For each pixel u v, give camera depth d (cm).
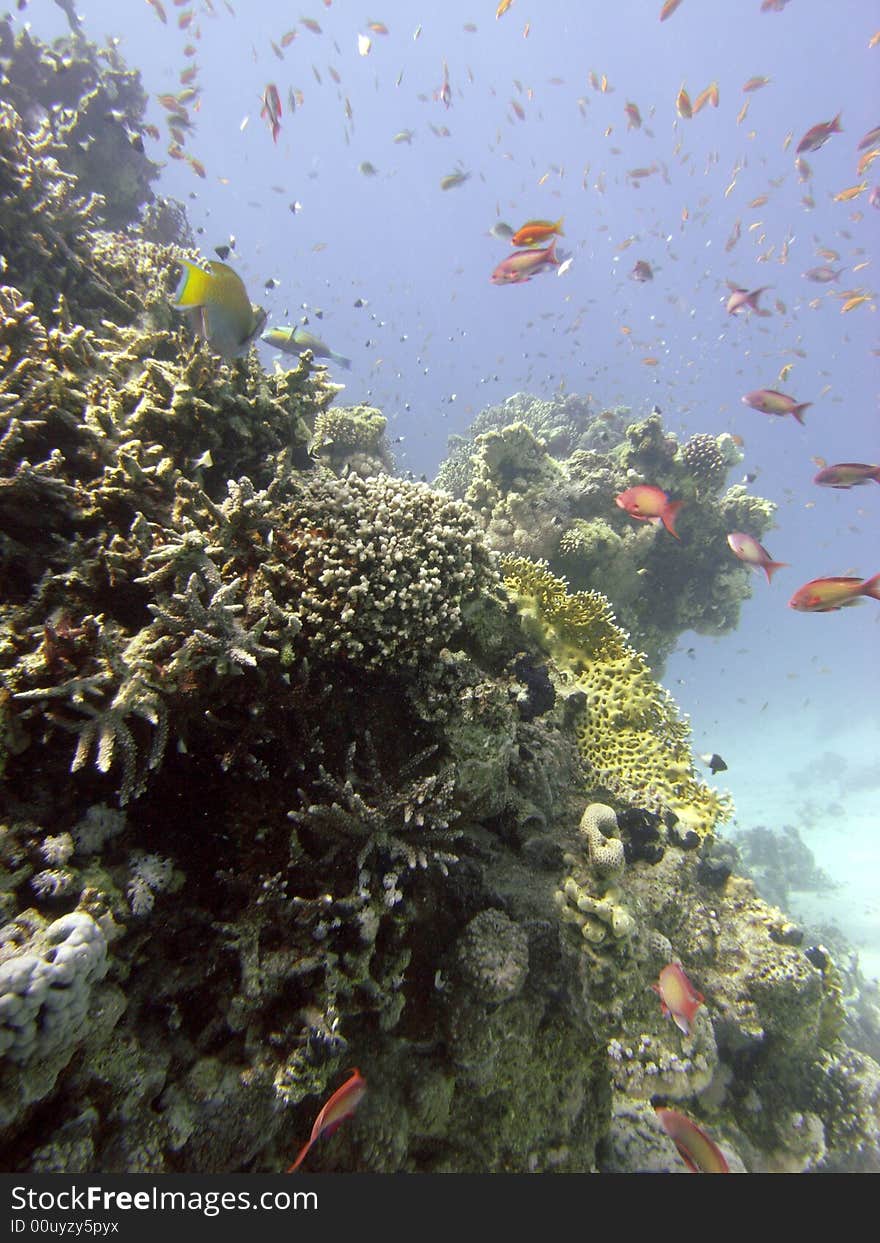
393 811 310
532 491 902
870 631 4825
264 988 260
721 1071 509
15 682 259
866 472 556
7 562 309
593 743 507
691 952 504
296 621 297
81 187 968
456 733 346
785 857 1714
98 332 529
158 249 692
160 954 268
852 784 2488
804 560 5362
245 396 439
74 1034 205
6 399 339
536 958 337
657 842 491
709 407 6106
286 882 280
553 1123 348
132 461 332
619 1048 450
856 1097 545
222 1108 251
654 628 1073
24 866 243
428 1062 316
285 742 310
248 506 335
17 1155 204
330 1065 269
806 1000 502
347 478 439
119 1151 226
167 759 293
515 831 392
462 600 411
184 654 268
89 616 294
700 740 3294
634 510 557
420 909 322
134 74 1070
